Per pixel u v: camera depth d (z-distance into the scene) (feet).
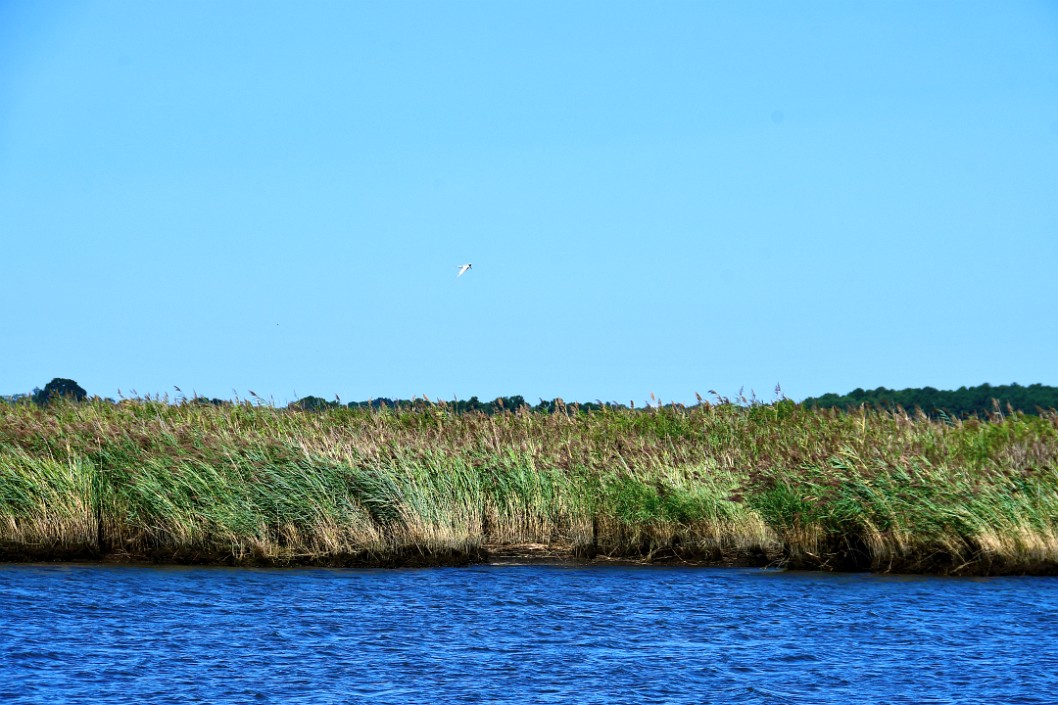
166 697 125.59
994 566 198.59
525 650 147.13
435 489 219.61
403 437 233.96
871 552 207.82
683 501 220.02
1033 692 127.44
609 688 130.52
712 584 193.67
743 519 220.02
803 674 135.54
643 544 225.15
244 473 213.25
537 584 193.47
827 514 208.54
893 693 127.95
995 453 222.48
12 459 213.05
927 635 153.69
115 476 214.90
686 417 264.93
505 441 243.19
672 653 145.59
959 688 129.29
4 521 211.61
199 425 242.58
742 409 267.39
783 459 219.20
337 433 234.38
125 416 247.29
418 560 211.61
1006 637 152.05
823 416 255.70
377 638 153.07
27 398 261.44
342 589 186.91
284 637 153.07
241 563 209.05
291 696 126.72
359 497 216.33
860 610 169.99
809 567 209.46
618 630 158.40
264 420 246.47
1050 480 203.92
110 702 123.54
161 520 212.84
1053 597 177.37
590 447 237.45
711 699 126.62
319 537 212.02
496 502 227.81
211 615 165.99
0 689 127.24
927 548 204.13
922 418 247.91
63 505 210.79
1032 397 469.98
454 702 125.08
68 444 215.51
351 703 124.47
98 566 204.74
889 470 206.69
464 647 148.56
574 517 226.79
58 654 142.31
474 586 191.11
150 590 183.11
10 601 172.04
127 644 147.95
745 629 158.61
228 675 134.31
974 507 200.44
